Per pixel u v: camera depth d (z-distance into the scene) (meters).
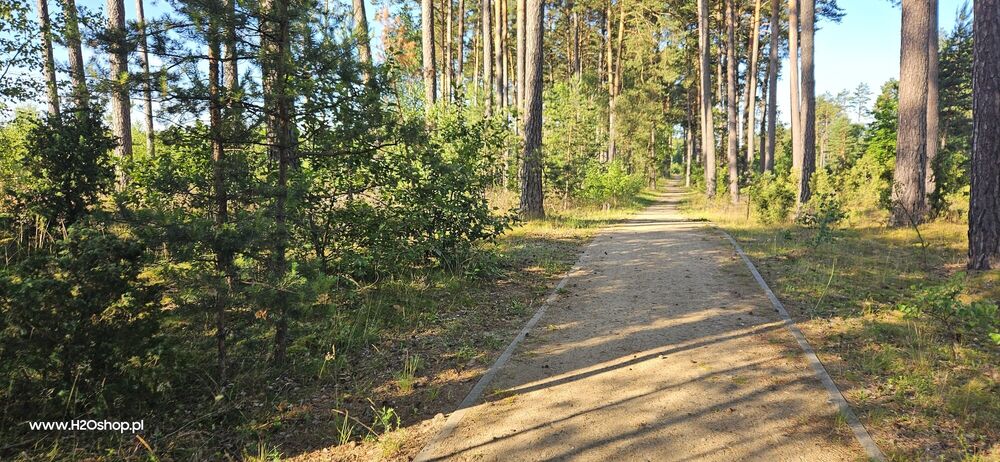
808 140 17.62
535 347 5.38
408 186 7.57
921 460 3.14
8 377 3.53
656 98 40.16
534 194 15.95
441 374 4.81
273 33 4.52
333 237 6.69
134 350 3.93
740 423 3.66
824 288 7.25
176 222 3.98
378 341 5.62
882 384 4.19
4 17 7.83
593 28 39.84
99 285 3.72
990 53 7.77
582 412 3.92
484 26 22.89
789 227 14.48
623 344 5.36
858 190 17.19
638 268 9.10
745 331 5.61
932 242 10.65
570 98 23.56
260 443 3.65
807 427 3.57
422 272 8.08
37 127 6.57
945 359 4.62
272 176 4.93
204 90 4.33
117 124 11.27
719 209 21.61
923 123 12.93
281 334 4.81
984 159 7.88
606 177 24.56
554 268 9.14
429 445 3.54
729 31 25.86
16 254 6.30
